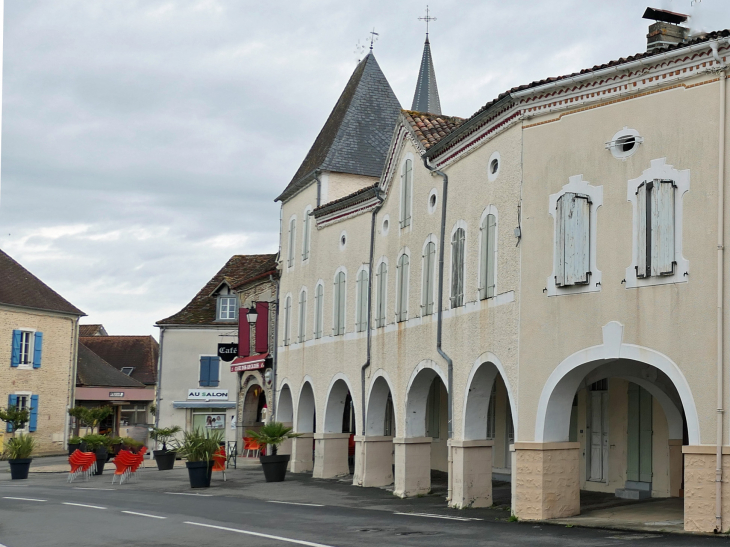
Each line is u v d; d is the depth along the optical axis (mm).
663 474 18828
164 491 23781
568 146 16078
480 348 18219
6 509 18484
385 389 24375
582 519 15523
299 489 23781
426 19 45094
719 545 11805
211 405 45594
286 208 33031
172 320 46344
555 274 16016
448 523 15414
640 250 14664
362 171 30266
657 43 17047
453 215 19984
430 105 43906
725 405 13445
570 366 15594
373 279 24484
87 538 13930
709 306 13742
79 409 41656
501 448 25172
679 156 14344
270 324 34250
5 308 44938
